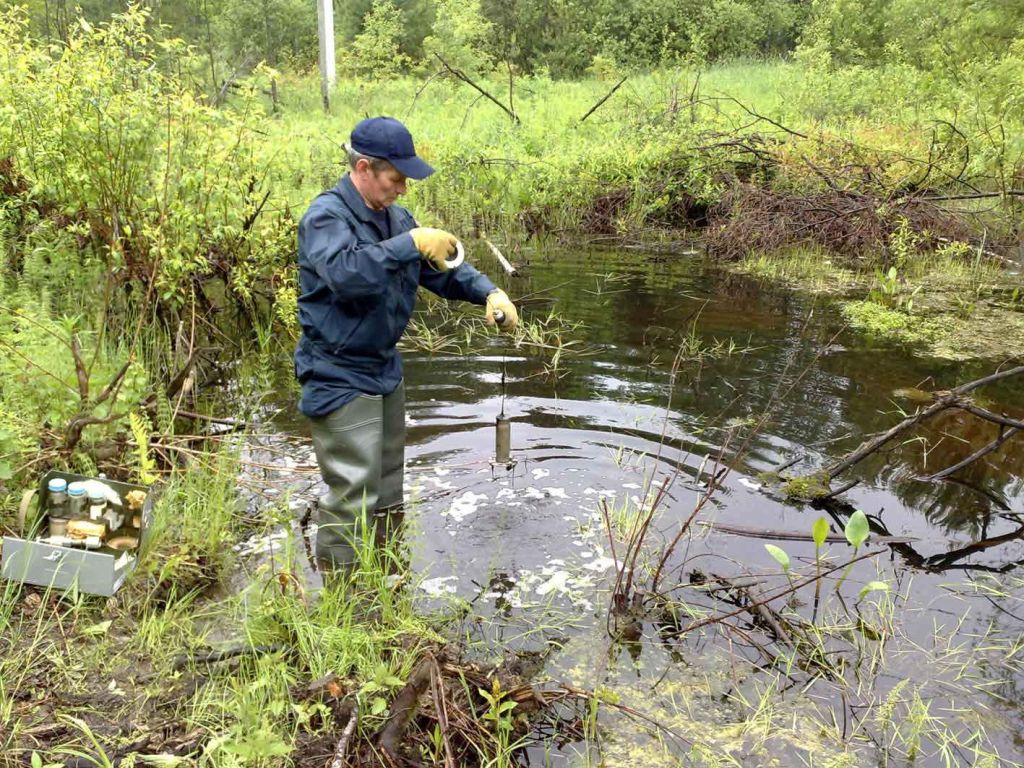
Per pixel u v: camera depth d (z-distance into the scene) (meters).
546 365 5.36
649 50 22.58
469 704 2.53
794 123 11.58
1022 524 3.69
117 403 3.58
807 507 3.80
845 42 17.14
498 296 3.29
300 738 2.38
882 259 8.46
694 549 3.46
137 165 4.88
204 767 2.22
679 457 4.19
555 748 2.44
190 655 2.64
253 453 4.16
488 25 21.08
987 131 9.20
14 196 5.26
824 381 5.18
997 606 3.12
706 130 10.71
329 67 16.36
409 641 2.78
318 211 2.86
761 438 4.39
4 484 3.18
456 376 5.18
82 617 2.78
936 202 9.13
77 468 3.34
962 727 2.54
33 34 9.17
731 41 23.50
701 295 7.08
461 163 10.34
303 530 3.50
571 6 22.83
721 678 2.74
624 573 3.28
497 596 3.12
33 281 4.65
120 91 4.98
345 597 2.99
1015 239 8.59
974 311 6.80
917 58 14.41
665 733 2.50
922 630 2.99
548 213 10.01
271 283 5.94
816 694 2.67
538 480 3.94
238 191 5.61
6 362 3.55
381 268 2.75
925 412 3.94
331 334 2.96
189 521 3.30
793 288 7.39
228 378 5.11
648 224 10.01
